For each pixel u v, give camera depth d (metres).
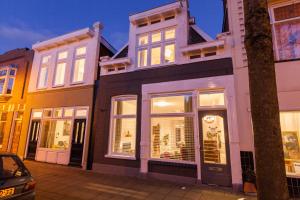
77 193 5.49
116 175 7.66
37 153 10.38
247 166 5.85
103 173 7.98
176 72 7.62
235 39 6.88
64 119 10.14
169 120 7.48
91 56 10.16
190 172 6.62
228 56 6.84
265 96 2.15
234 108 6.34
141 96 8.12
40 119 10.95
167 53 8.22
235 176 5.88
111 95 8.87
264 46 2.28
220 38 7.09
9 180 3.32
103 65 9.25
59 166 9.21
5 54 14.20
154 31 8.63
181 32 7.92
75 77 10.61
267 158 2.02
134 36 9.00
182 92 7.40
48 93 11.08
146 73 8.24
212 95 6.96
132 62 8.73
